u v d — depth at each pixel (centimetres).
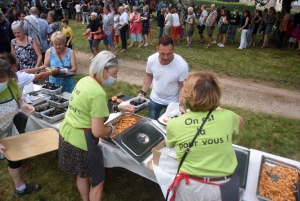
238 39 1189
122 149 196
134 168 213
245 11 990
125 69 714
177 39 1035
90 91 176
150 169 195
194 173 141
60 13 1650
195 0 2948
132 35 920
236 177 148
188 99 140
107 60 178
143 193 268
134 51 889
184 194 145
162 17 1000
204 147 138
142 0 1922
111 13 822
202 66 757
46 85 320
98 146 208
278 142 380
